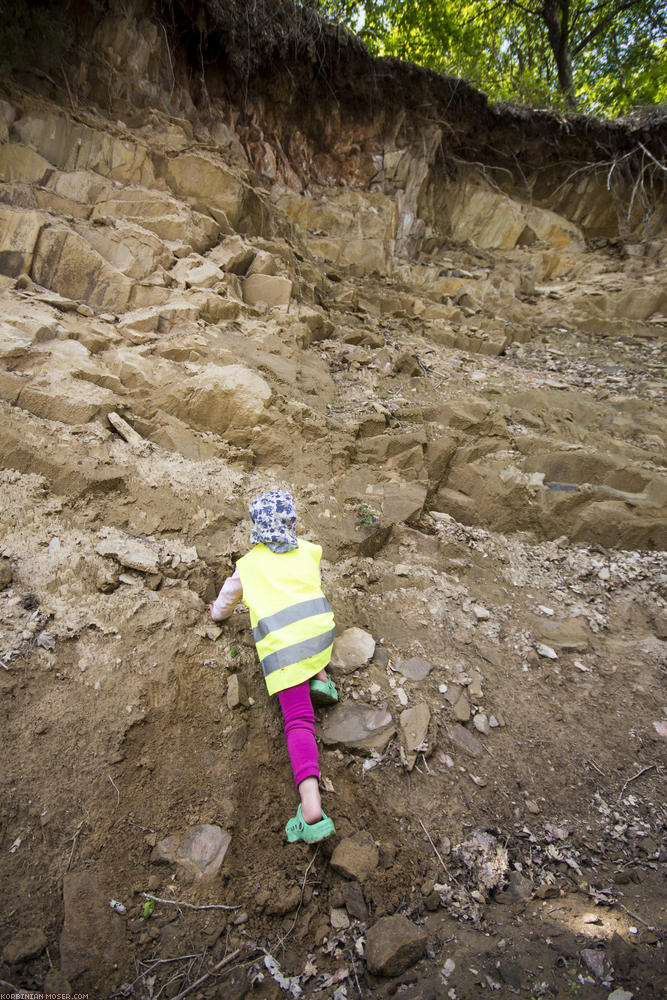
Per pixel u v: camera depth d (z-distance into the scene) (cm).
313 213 812
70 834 205
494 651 317
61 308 405
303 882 216
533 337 755
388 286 774
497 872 228
